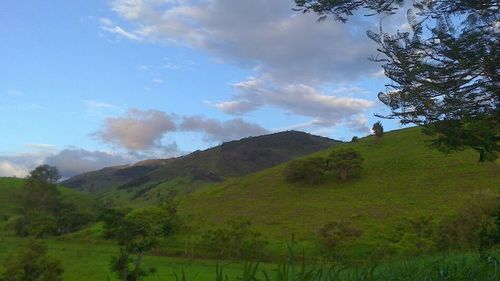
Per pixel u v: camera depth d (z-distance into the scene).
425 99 7.75
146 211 44.12
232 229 62.41
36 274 35.41
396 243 47.69
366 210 76.69
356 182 94.31
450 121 7.96
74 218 94.69
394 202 78.50
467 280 4.67
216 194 103.88
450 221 40.19
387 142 115.56
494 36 7.43
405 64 7.72
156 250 62.06
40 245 36.72
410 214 70.06
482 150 8.27
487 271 4.77
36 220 88.12
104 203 153.00
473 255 8.82
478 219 34.03
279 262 3.64
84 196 151.12
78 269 49.53
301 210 83.31
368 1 8.41
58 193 115.38
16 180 154.12
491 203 35.66
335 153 100.56
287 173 102.75
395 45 7.79
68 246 71.50
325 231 54.16
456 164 91.81
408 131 121.12
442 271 4.71
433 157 98.31
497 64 7.48
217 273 3.60
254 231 67.75
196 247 63.66
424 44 7.70
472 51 7.33
